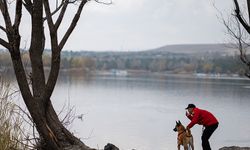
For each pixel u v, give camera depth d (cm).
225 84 11894
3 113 706
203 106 5500
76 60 16488
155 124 3450
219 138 2772
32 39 828
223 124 3641
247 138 2792
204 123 1032
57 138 880
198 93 7988
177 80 14850
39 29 818
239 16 864
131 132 2861
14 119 747
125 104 5525
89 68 19600
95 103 5388
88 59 19562
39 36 826
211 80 15325
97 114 4056
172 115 4312
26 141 834
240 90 9062
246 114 4597
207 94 7725
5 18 695
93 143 2205
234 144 2516
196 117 1030
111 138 2503
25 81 741
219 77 19038
